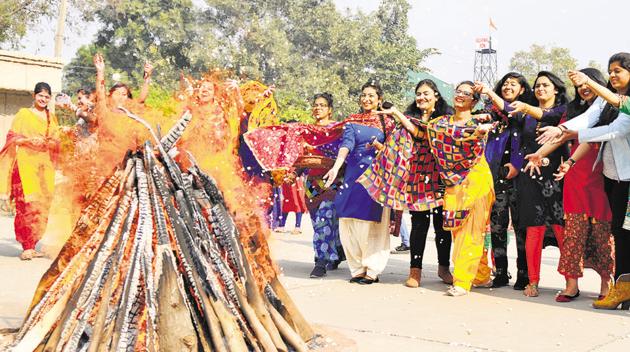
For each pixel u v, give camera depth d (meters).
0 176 7.77
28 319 3.75
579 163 5.94
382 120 6.90
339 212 6.85
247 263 3.84
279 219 11.41
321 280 7.02
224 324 3.51
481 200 6.27
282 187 11.35
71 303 3.51
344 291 6.40
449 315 5.44
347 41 26.95
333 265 7.77
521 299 6.15
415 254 6.71
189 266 3.58
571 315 5.50
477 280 6.71
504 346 4.52
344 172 7.22
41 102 7.95
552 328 5.05
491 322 5.21
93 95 6.11
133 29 25.88
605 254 6.03
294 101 14.27
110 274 3.54
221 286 3.69
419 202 6.53
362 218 6.72
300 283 6.81
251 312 3.69
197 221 3.77
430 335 4.77
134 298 3.48
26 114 7.84
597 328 5.05
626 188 5.55
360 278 6.88
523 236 6.61
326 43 27.70
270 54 24.78
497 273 6.82
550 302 6.02
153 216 3.69
